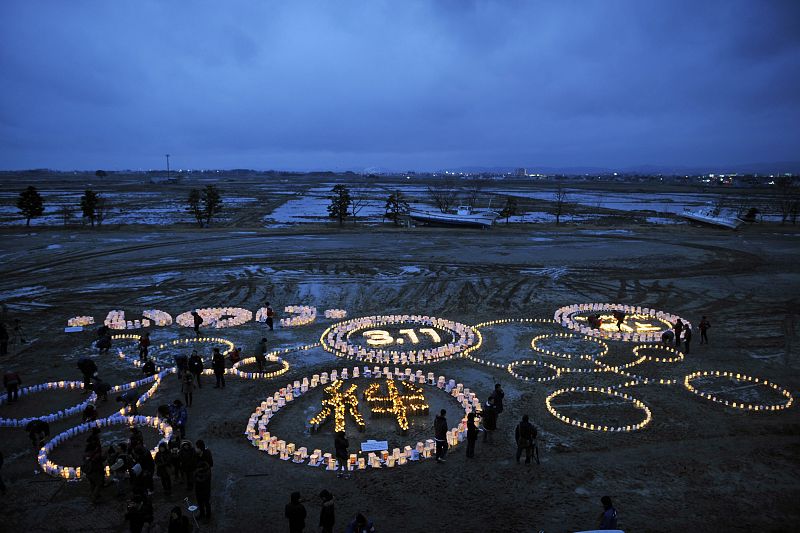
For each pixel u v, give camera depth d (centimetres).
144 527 1268
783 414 1989
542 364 2508
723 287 4066
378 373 2347
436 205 11756
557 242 6188
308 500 1454
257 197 14425
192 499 1453
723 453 1702
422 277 4309
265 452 1705
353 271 4500
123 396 1916
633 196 16425
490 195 16012
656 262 5006
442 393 2162
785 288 4031
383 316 3231
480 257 5188
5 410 1994
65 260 4828
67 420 1920
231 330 2975
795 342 2825
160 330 2970
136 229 6906
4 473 1564
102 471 1444
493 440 1788
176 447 1534
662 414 1984
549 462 1647
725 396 2153
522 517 1378
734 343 2808
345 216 8769
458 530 1325
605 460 1659
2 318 3167
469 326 3078
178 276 4256
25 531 1305
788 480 1548
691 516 1381
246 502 1440
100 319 3161
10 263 4675
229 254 5197
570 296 3784
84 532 1306
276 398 2048
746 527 1337
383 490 1502
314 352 2642
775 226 8125
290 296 3697
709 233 7081
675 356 2612
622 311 3288
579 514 1390
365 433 1830
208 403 2062
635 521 1359
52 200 12150
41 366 2430
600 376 2361
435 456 1681
